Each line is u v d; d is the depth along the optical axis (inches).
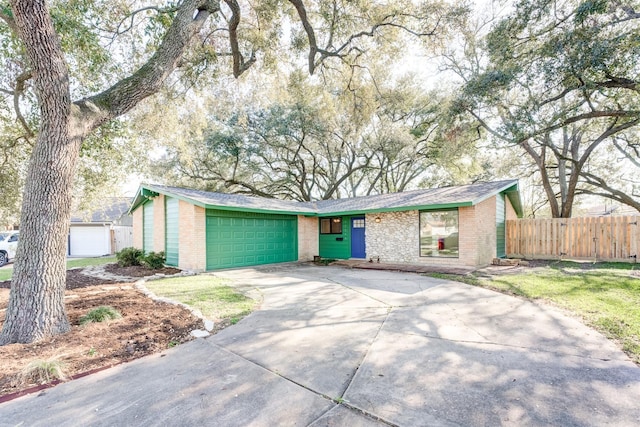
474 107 474.9
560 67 330.3
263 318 193.6
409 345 148.7
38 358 130.4
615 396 103.1
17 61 255.6
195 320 184.9
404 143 721.0
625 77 320.2
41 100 149.7
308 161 916.6
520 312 199.9
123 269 411.5
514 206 565.0
